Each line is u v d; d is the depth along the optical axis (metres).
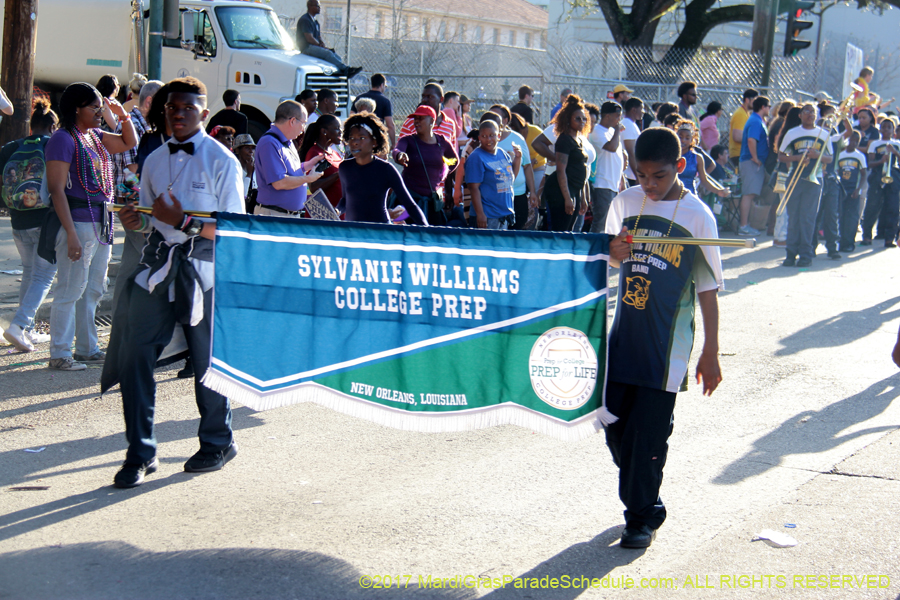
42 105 6.62
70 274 6.33
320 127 7.46
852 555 3.83
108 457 4.85
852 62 20.33
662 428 3.75
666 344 3.70
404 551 3.81
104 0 15.73
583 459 5.02
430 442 5.27
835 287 10.68
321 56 15.49
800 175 11.80
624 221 3.86
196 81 4.49
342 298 4.04
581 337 3.80
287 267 4.07
